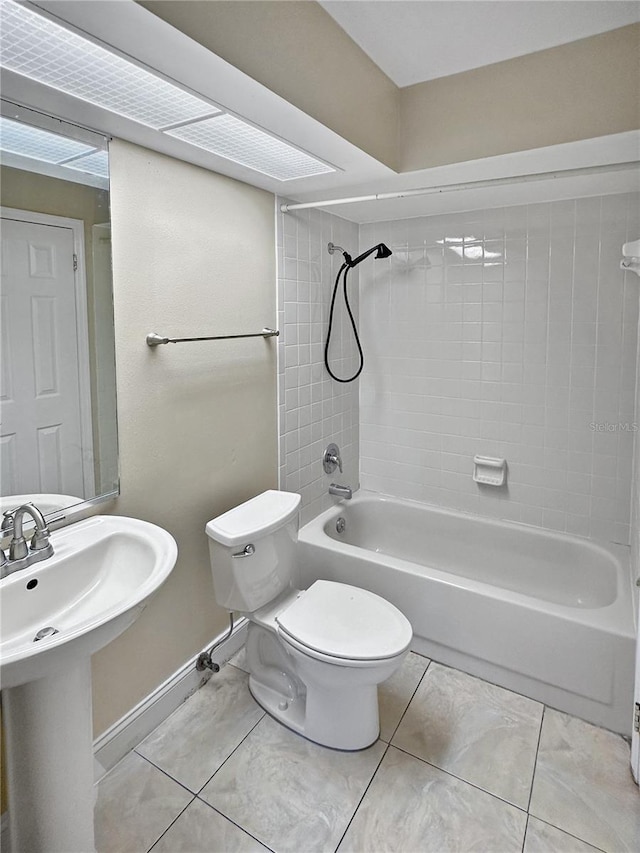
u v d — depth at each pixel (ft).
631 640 6.06
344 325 9.91
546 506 8.95
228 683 7.19
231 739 6.22
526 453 9.02
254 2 4.33
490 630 7.02
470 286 9.15
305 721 6.23
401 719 6.52
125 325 5.63
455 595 7.25
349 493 9.59
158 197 5.90
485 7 5.15
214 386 6.90
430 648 7.64
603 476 8.41
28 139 4.63
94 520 5.35
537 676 6.73
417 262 9.61
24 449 4.82
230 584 6.38
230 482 7.32
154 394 6.04
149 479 6.07
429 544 9.93
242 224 7.17
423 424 10.02
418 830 5.09
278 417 8.24
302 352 8.69
